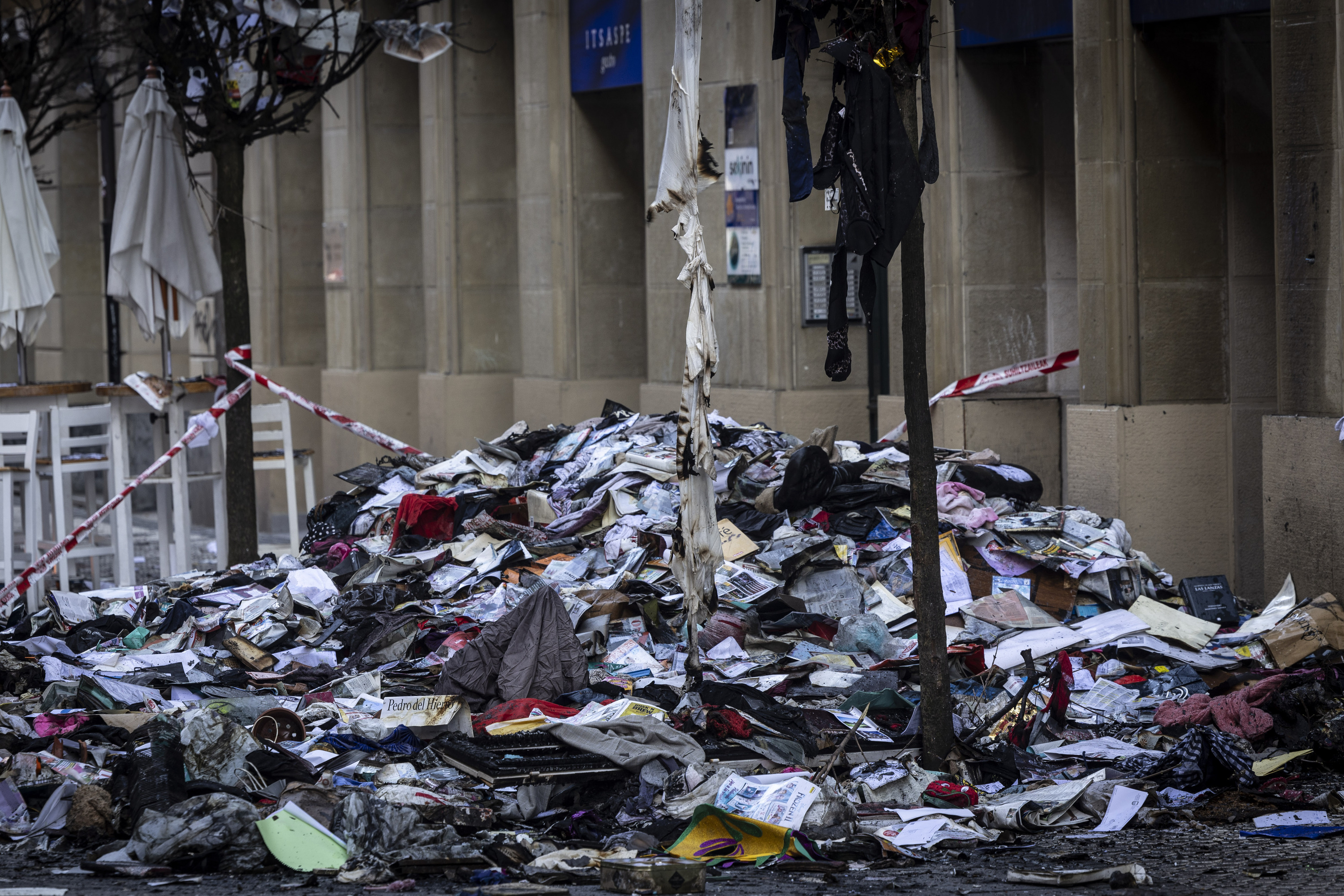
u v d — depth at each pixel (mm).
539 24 56344
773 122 46656
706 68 49031
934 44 43594
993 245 43906
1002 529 33875
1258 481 39031
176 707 28078
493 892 18250
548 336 57344
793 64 23297
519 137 58438
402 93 65688
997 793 23484
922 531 23797
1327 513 32219
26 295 46219
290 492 45094
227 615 33188
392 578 35188
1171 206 38875
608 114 56250
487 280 62219
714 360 25859
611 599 30594
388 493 42031
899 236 22953
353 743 25094
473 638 29516
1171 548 38969
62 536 43219
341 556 38062
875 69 22859
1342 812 22203
